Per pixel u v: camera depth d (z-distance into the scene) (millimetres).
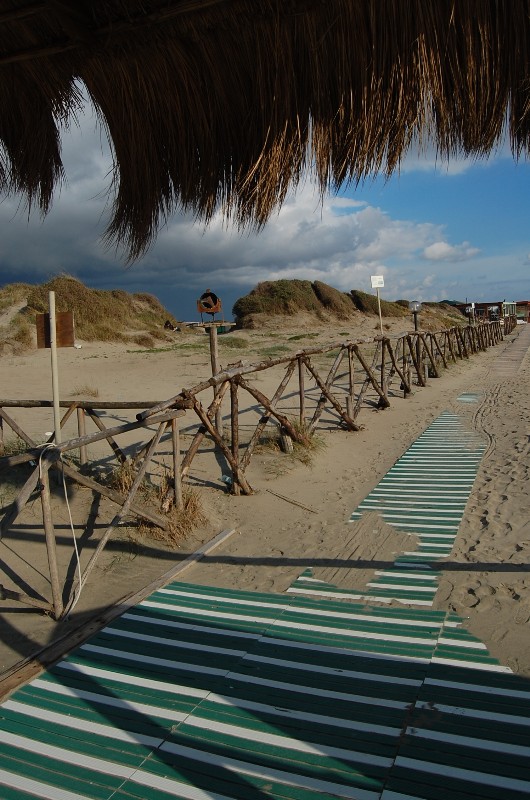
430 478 7289
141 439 8406
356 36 1900
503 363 21062
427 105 1874
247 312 33125
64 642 3641
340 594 4336
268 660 3439
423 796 2402
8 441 7184
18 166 2807
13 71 2531
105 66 2344
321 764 2592
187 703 3039
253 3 2000
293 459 7898
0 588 3986
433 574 4621
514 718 2857
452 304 62469
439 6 1793
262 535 5594
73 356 18688
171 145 2389
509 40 1787
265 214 2176
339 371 17188
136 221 2529
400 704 2996
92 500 5770
